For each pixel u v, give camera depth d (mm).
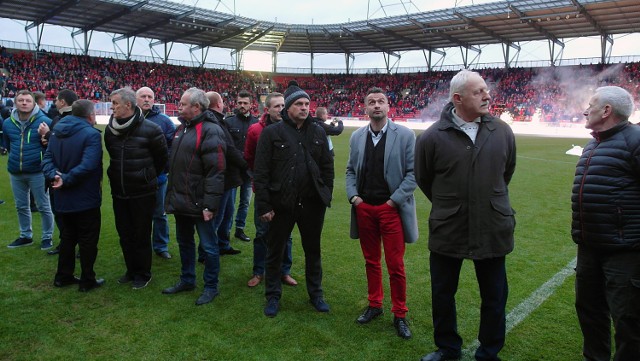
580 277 2760
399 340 3133
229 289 4008
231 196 4875
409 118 37719
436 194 2814
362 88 45000
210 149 3689
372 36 39344
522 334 3217
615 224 2475
